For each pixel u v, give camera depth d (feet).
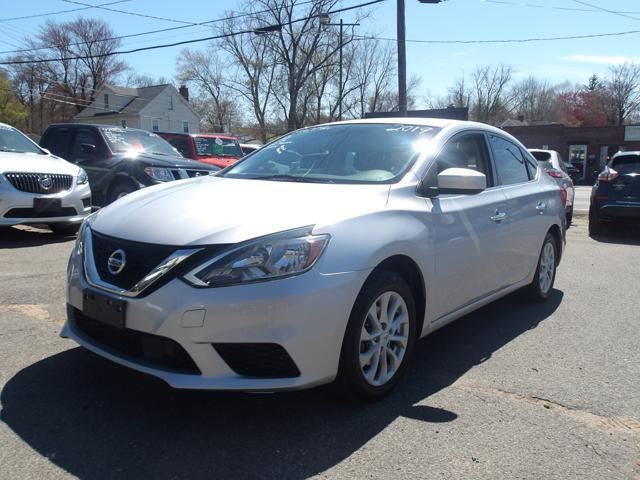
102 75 219.82
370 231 9.96
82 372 11.26
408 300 10.93
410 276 11.30
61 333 10.57
